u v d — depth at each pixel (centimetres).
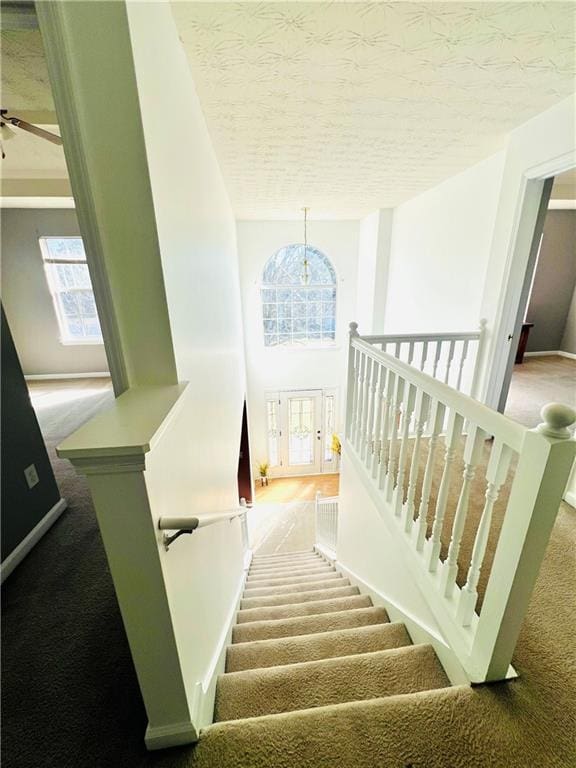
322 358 593
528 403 335
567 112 169
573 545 153
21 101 150
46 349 509
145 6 74
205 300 156
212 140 203
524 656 107
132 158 68
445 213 301
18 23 66
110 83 64
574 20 113
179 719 86
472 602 107
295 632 162
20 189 304
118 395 84
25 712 97
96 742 89
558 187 347
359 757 84
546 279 528
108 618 126
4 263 470
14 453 159
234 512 172
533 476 78
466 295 275
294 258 548
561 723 90
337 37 119
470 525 168
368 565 203
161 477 76
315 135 202
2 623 125
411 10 108
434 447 129
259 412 611
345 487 258
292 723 91
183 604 90
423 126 193
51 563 154
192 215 129
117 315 78
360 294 532
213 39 117
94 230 72
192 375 114
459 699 95
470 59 134
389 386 167
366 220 483
